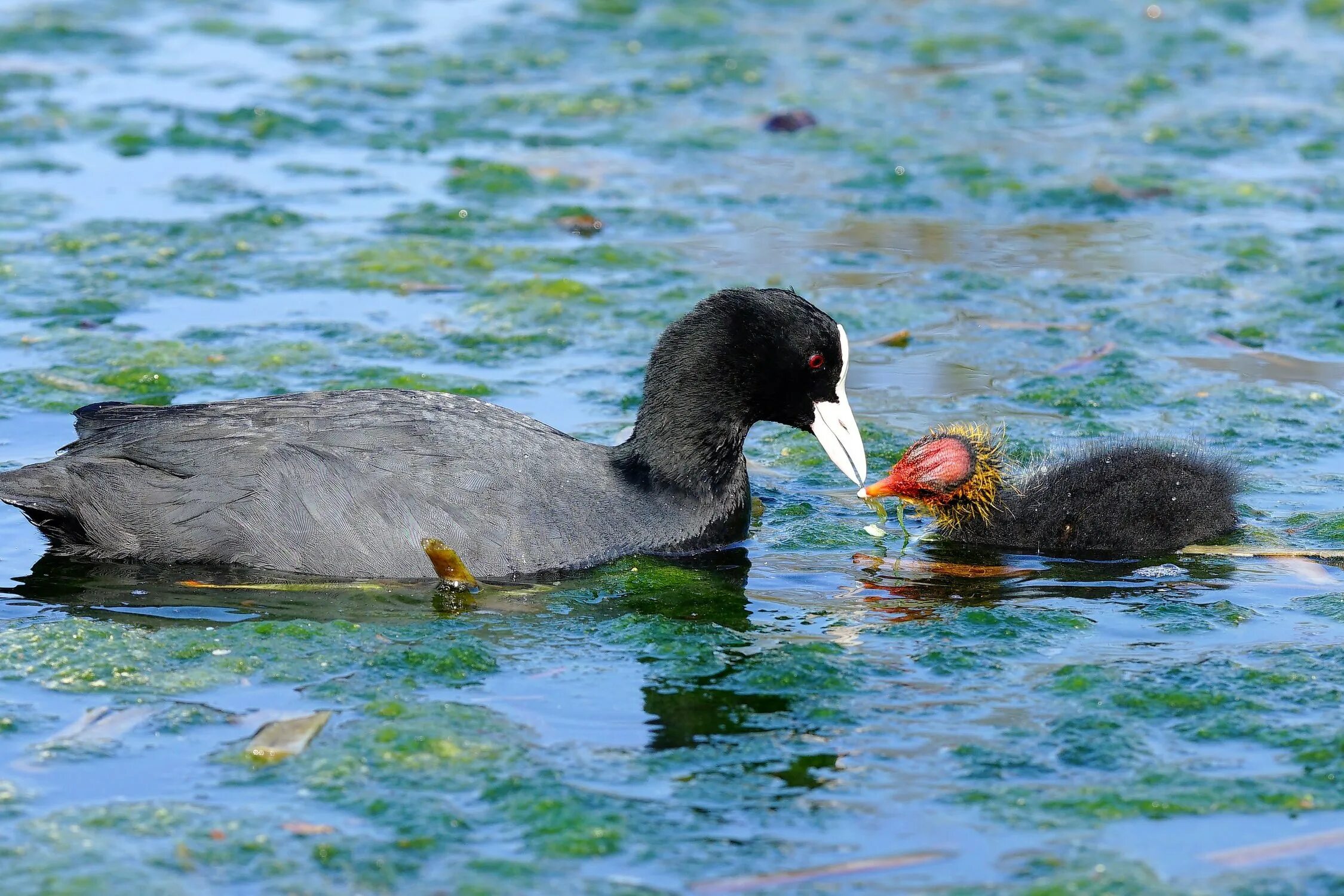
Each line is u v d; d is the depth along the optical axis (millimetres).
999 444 13508
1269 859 7914
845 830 8227
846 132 24766
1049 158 23719
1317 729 9297
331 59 27766
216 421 11961
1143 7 31156
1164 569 12211
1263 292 18875
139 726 9289
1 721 9305
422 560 11539
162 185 22062
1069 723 9391
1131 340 17516
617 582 11805
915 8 31203
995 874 7805
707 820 8320
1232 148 24109
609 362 16844
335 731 9273
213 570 11750
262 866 7859
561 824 8258
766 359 12641
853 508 13789
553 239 20688
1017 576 12133
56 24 28891
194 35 29016
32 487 11836
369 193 22078
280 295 18500
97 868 7793
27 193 21484
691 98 26281
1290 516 13156
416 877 7801
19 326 17219
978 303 18656
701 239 20766
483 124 25000
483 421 12227
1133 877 7707
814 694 9828
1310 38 29469
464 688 9906
